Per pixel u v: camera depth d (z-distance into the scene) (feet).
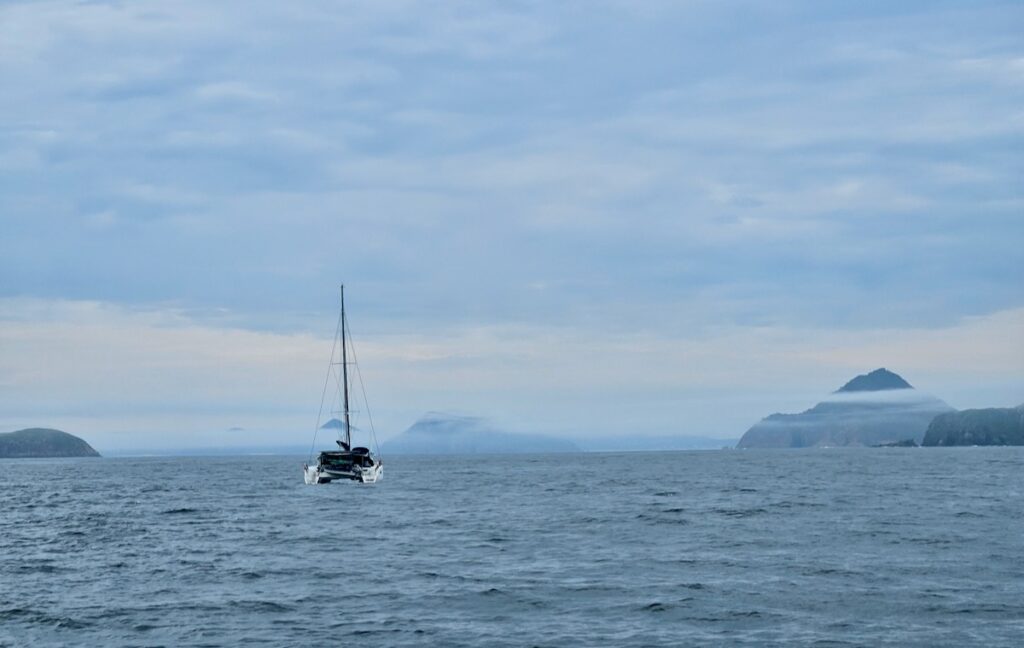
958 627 87.76
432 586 113.50
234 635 89.30
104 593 112.88
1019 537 151.74
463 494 306.76
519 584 113.60
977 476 395.55
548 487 347.97
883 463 632.79
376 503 266.16
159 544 163.63
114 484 427.74
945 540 148.36
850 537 154.30
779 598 101.86
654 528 174.91
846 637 84.69
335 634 88.99
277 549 153.99
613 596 104.73
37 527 199.52
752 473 468.75
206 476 536.83
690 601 100.99
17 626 94.99
